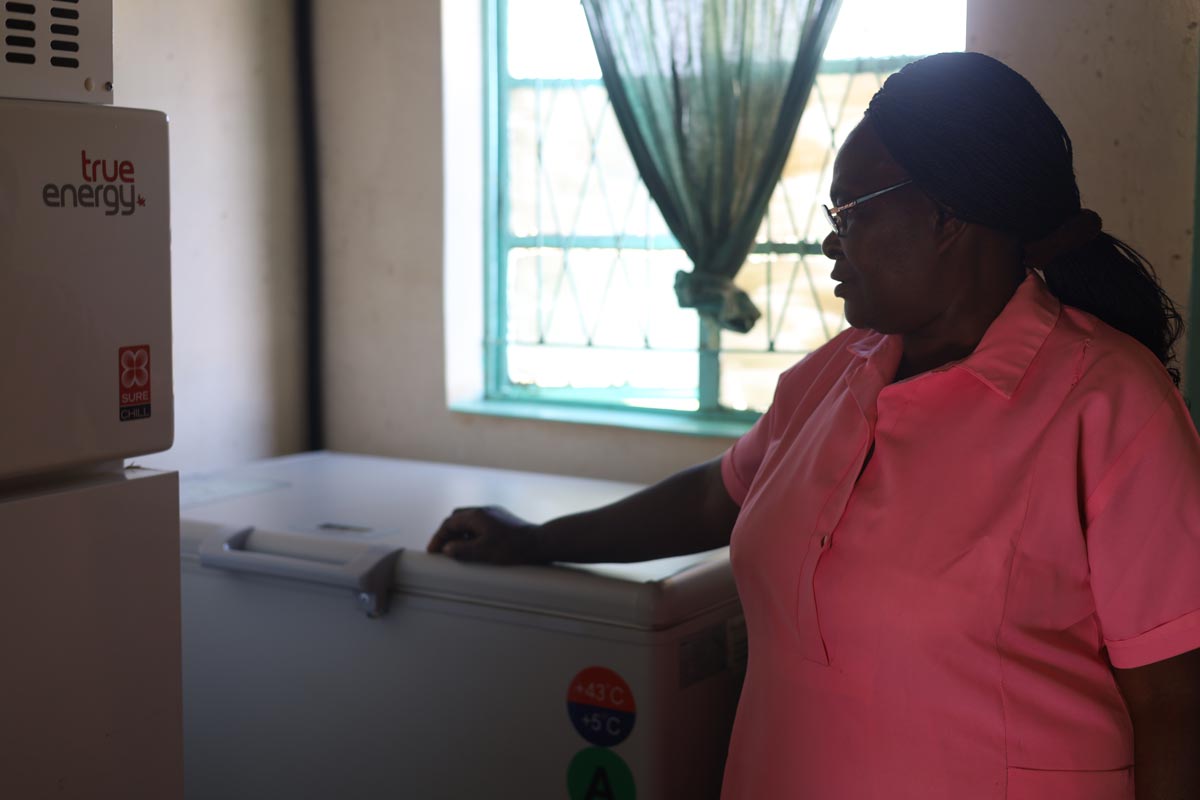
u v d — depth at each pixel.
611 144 2.45
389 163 2.54
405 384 2.58
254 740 1.76
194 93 2.35
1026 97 0.96
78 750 1.02
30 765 0.98
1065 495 0.93
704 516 1.36
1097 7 1.69
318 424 2.69
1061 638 0.96
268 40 2.50
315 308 2.66
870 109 1.00
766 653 1.09
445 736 1.60
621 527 1.44
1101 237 1.03
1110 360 0.95
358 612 1.65
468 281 2.56
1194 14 1.63
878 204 0.99
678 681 1.49
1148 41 1.66
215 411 2.44
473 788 1.59
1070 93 1.72
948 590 0.95
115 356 1.02
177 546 1.09
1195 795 0.93
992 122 0.94
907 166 0.96
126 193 1.02
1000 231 0.98
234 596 1.75
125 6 2.20
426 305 2.53
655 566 1.54
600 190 2.48
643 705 1.46
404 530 1.76
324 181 2.62
